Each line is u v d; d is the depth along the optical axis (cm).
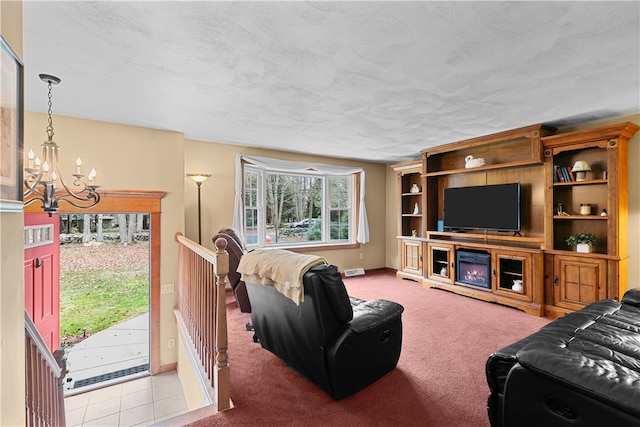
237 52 196
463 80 238
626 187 327
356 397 199
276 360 249
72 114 318
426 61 208
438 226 507
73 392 341
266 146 478
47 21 162
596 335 178
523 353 127
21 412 103
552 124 359
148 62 208
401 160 601
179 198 387
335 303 187
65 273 459
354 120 340
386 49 193
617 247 314
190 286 306
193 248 269
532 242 390
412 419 179
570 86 251
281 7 153
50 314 329
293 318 205
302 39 182
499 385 156
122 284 493
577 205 363
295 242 556
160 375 372
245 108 301
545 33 175
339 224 607
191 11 155
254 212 505
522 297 376
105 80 236
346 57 203
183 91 258
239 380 219
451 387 211
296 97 273
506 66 216
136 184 362
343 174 589
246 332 307
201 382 232
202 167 442
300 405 191
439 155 517
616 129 309
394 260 629
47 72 222
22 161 102
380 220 640
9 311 94
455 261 457
